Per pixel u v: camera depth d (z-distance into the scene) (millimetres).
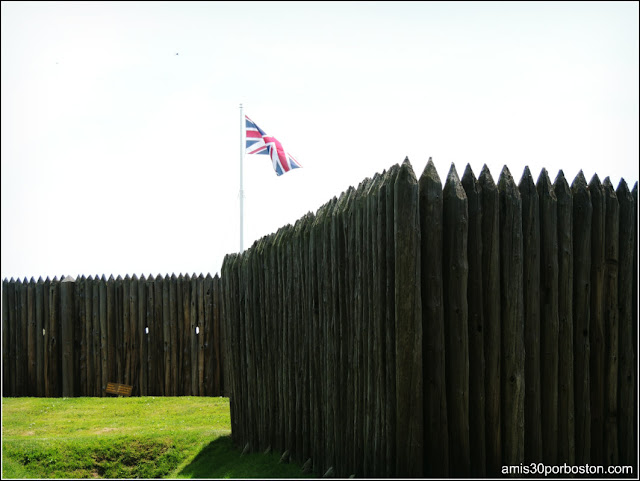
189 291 15609
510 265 5434
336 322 6469
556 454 5566
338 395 6430
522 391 5391
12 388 16203
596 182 5977
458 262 5293
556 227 5676
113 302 15922
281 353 7965
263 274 8594
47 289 16266
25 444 9023
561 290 5695
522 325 5438
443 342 5289
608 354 5941
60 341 16094
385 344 5535
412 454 5207
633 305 6105
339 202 6551
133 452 8961
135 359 15672
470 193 5426
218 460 8570
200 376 15273
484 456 5309
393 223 5391
